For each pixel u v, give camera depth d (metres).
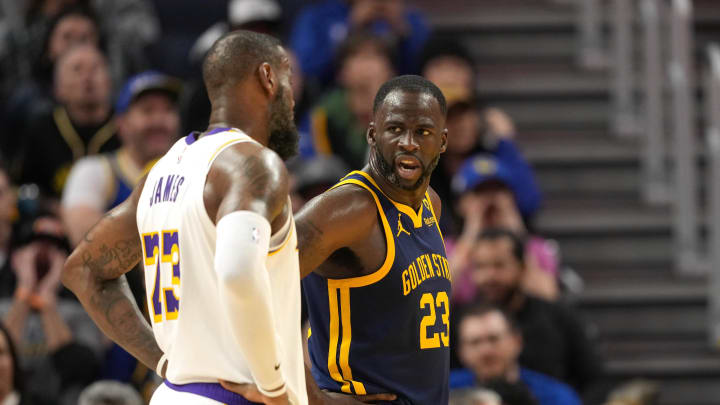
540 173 23.52
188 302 7.98
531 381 16.83
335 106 20.81
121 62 24.95
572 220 22.59
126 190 18.39
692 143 22.62
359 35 21.23
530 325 17.97
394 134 8.70
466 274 18.61
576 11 25.88
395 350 8.90
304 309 14.80
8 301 17.70
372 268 8.80
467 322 16.42
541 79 24.59
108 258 8.85
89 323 17.33
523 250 18.16
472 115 20.31
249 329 7.25
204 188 7.85
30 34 24.56
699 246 22.69
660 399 20.69
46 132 20.80
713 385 20.72
